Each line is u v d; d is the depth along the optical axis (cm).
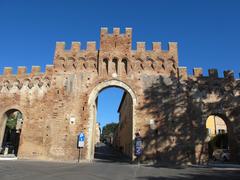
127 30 4066
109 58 3944
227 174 2259
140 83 3844
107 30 4066
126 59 3944
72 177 1809
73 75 3928
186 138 3616
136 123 3666
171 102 3762
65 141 3659
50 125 3734
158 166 3077
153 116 3697
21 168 2312
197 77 3891
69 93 3847
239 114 3788
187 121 3688
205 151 3578
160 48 4006
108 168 2577
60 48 4053
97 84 3866
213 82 3881
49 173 2008
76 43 4062
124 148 6612
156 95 3788
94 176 1905
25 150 3666
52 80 3912
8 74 4044
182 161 3516
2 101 3938
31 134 3728
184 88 3825
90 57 3994
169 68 3925
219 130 7031
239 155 3641
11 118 6003
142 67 3916
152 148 3562
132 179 1803
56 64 3981
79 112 3769
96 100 4056
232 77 3919
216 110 3772
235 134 3716
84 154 3606
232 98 3838
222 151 4938
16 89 3962
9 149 4881
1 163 2775
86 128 3703
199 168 2858
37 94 3897
